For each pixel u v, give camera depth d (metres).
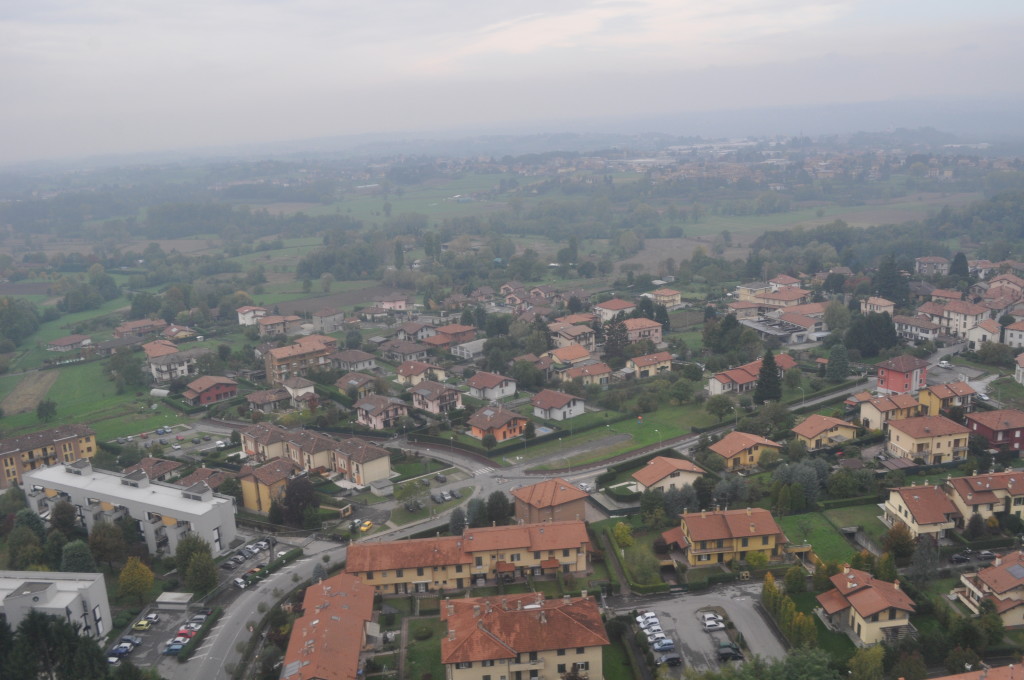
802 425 193.38
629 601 132.88
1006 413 181.75
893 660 108.50
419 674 114.56
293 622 127.56
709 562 142.25
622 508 165.75
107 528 151.50
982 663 107.25
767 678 102.81
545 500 154.88
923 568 128.62
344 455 189.12
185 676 118.88
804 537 149.25
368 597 125.75
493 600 120.12
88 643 111.38
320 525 165.88
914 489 147.62
